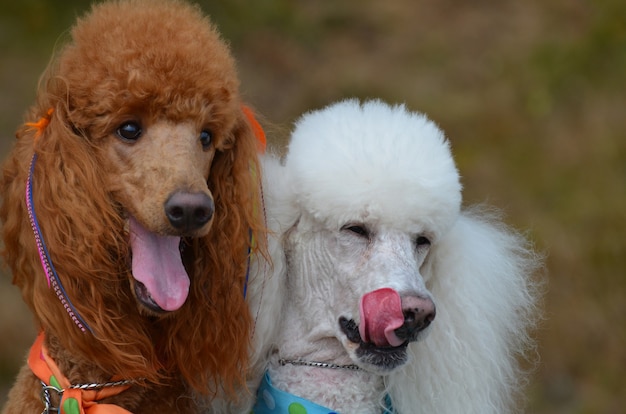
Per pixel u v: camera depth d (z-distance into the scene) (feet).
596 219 36.19
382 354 15.88
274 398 17.02
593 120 40.32
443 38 43.96
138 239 15.15
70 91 15.01
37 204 15.11
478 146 38.81
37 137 15.28
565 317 33.55
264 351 17.35
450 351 17.53
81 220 14.94
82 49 15.20
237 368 16.57
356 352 16.03
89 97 14.88
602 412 31.37
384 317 15.11
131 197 14.85
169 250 15.26
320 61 41.73
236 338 16.44
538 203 36.76
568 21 45.21
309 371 17.06
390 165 15.71
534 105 40.65
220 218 16.30
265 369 17.37
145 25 15.24
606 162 38.58
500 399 18.48
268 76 40.16
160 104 14.78
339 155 15.96
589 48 43.06
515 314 18.71
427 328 15.84
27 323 30.32
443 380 17.62
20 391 16.57
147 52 14.79
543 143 39.27
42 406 16.06
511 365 19.13
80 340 15.37
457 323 17.60
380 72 41.57
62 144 15.03
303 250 16.83
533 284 19.21
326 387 16.99
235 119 15.88
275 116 38.24
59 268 15.11
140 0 16.20
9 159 15.85
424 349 17.54
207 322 16.34
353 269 16.07
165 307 14.85
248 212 16.30
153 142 14.83
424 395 17.67
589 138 39.63
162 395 16.48
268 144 18.28
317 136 16.49
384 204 15.65
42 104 15.43
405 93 40.50
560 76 41.86
